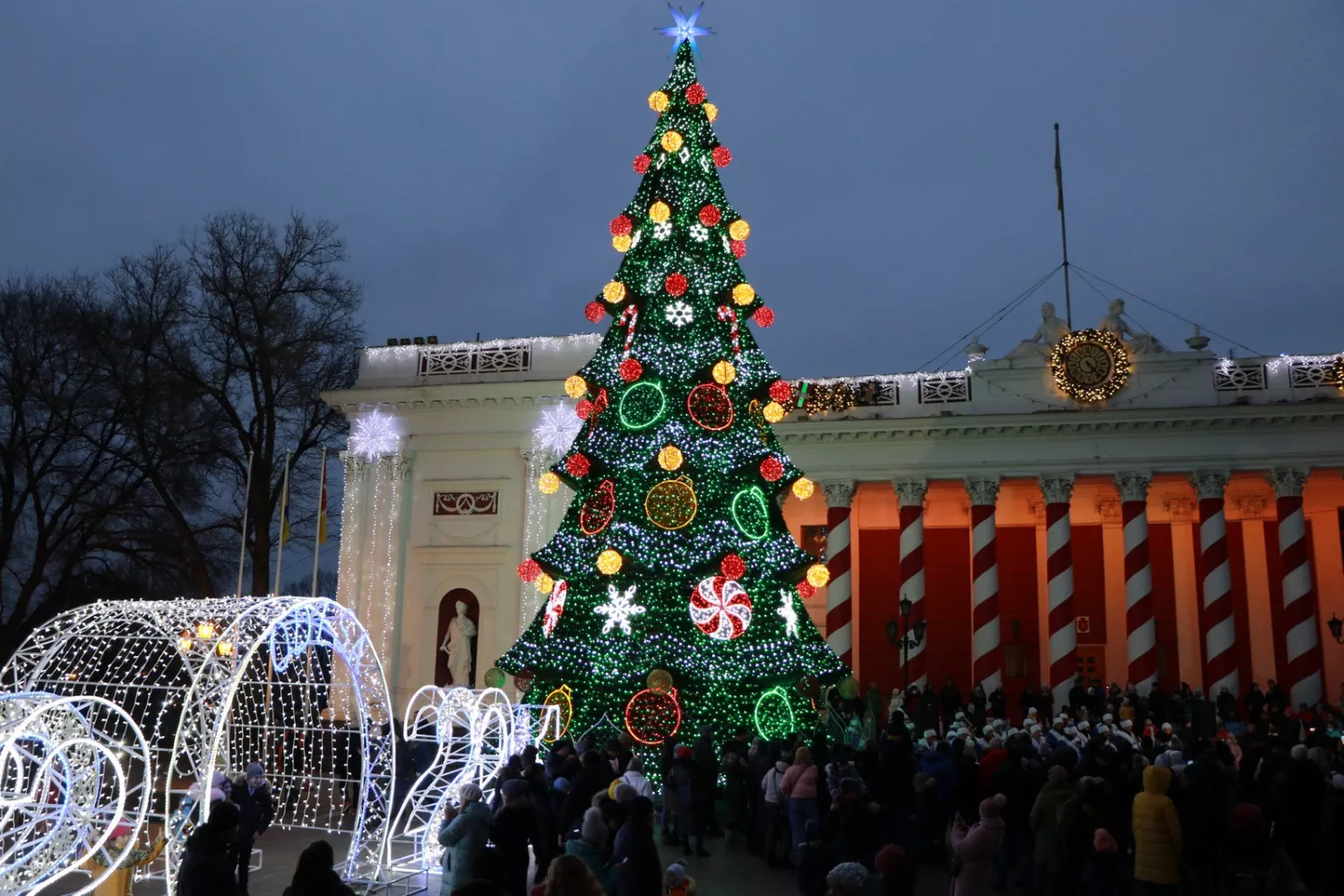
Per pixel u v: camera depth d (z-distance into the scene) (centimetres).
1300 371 4231
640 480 2775
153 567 5041
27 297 5097
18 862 1224
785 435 4503
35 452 4991
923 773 1900
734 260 3077
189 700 1655
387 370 4778
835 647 4328
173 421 4978
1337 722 3341
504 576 4516
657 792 2506
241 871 1589
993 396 4431
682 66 3192
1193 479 4247
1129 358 4334
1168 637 4638
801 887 1246
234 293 5028
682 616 2664
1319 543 4584
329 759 2722
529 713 2398
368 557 4622
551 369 4616
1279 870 1789
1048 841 1608
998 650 4250
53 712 1357
